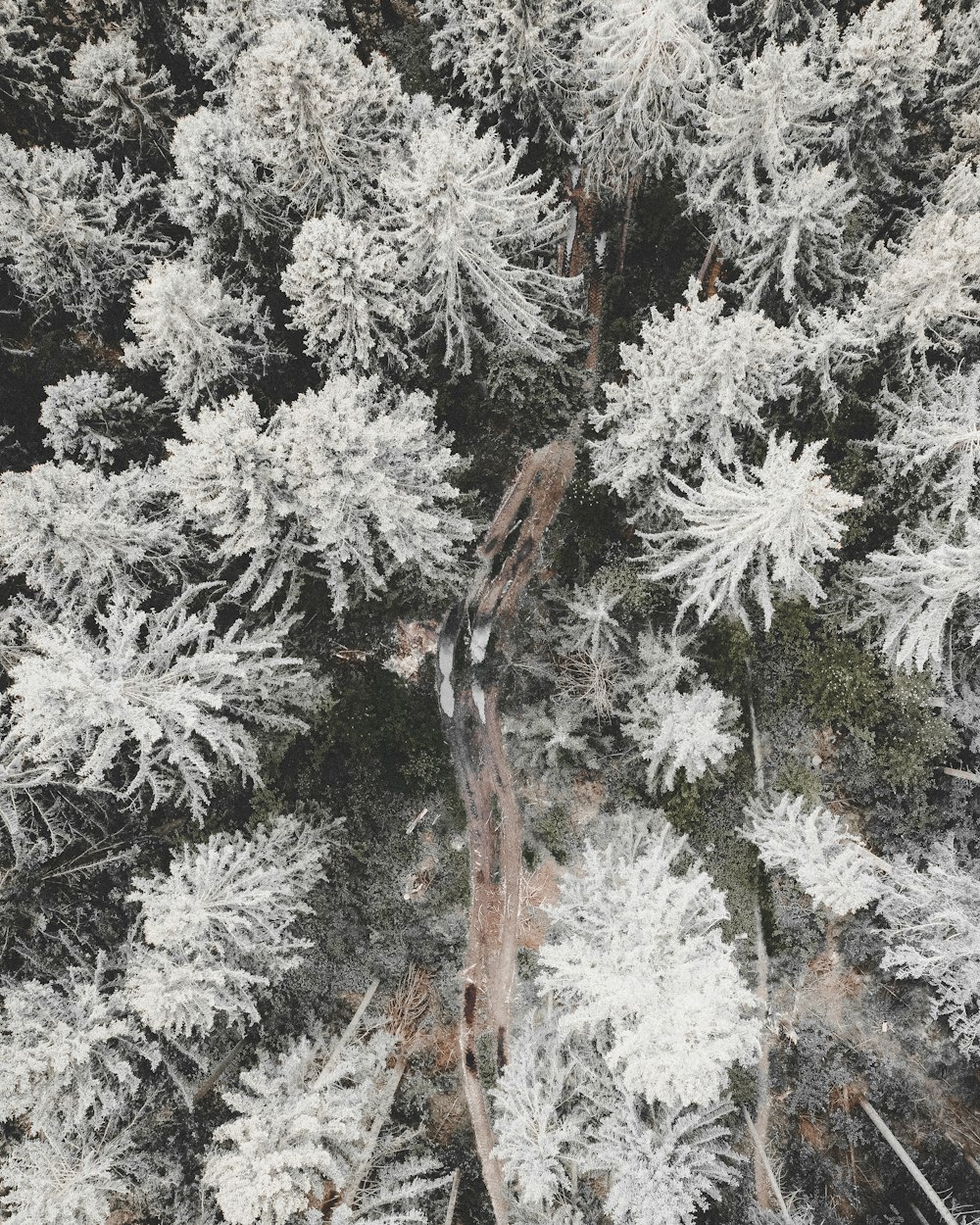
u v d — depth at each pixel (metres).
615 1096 18.61
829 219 17.06
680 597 21.28
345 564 21.30
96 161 21.34
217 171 15.62
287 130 16.02
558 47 19.56
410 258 16.91
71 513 15.76
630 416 18.25
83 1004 17.16
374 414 18.12
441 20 21.19
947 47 19.28
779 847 19.77
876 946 22.05
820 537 14.90
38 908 18.48
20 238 18.44
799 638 21.52
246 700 19.67
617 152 20.86
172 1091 19.47
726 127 16.62
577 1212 19.38
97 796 19.25
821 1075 21.86
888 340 17.70
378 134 17.83
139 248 20.73
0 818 17.97
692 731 19.02
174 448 15.38
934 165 19.83
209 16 19.86
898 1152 20.41
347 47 17.08
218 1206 18.58
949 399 17.41
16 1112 18.17
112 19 21.62
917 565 17.17
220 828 21.31
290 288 15.96
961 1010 19.61
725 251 19.70
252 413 15.47
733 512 15.45
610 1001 15.44
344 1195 18.50
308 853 20.58
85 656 14.78
